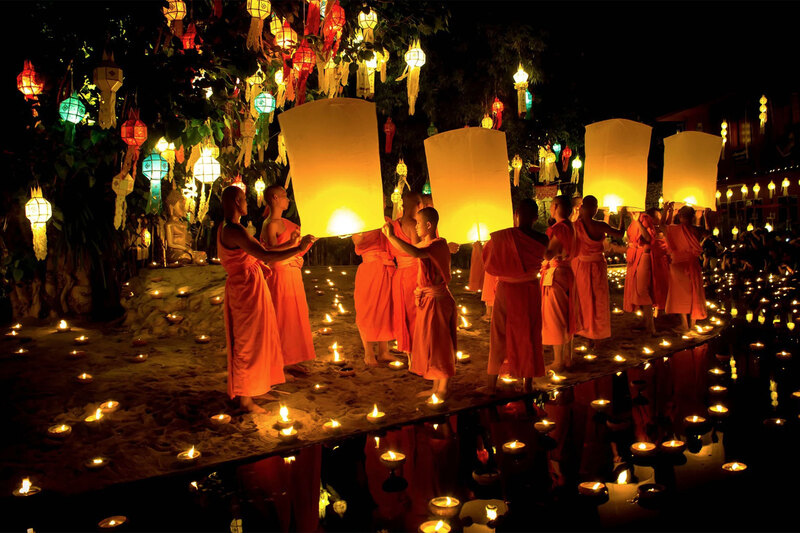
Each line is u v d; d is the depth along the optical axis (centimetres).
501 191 535
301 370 615
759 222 2100
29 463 406
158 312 825
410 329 621
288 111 463
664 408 507
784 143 2023
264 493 362
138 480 381
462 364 657
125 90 607
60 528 324
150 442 439
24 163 754
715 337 789
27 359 660
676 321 905
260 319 498
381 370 631
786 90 1997
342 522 327
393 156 1720
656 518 322
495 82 1600
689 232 812
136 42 629
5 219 817
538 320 538
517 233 527
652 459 403
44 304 856
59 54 689
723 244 2045
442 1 770
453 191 529
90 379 579
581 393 552
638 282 817
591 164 734
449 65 1578
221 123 763
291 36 632
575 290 632
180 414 494
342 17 612
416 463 403
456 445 433
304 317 606
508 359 538
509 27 1550
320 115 456
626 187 715
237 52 638
